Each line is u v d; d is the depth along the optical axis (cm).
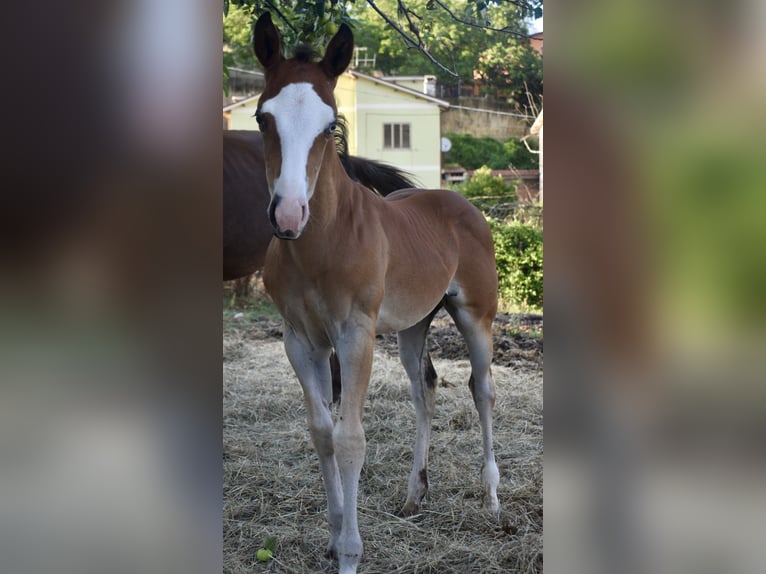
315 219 238
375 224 261
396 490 333
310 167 219
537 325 687
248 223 436
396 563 272
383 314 273
